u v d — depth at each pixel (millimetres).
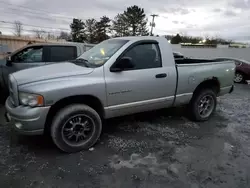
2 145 2871
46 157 2605
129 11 43375
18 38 10828
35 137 3133
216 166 2494
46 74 2625
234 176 2307
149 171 2363
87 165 2457
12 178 2176
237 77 9812
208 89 3980
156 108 3414
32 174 2256
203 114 4027
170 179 2229
